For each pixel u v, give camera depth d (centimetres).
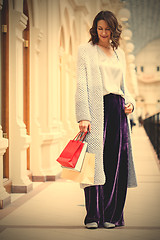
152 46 5231
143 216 348
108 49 298
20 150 475
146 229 298
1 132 405
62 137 697
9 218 343
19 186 475
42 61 584
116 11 1300
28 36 554
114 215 300
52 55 591
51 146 593
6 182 459
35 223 322
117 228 300
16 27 464
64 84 773
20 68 484
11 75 466
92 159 272
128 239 269
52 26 591
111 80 288
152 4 2553
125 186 296
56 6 606
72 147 272
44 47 582
